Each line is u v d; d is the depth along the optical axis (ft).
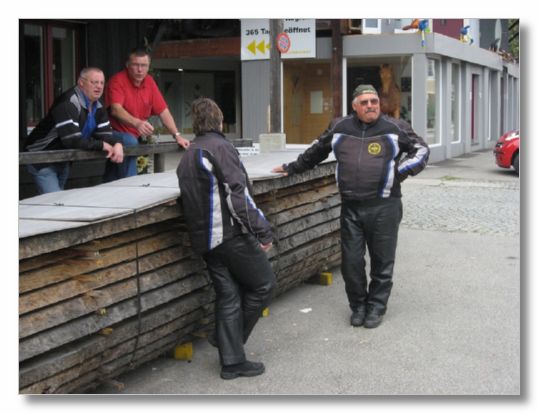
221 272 14.98
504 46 95.30
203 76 73.46
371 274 18.94
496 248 28.48
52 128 19.86
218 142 14.33
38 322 11.55
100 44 30.09
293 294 22.11
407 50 57.57
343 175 18.25
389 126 17.94
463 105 72.33
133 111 22.72
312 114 63.10
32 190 24.68
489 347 16.98
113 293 13.23
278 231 19.39
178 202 15.01
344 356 16.51
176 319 15.20
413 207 38.93
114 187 16.61
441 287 22.57
